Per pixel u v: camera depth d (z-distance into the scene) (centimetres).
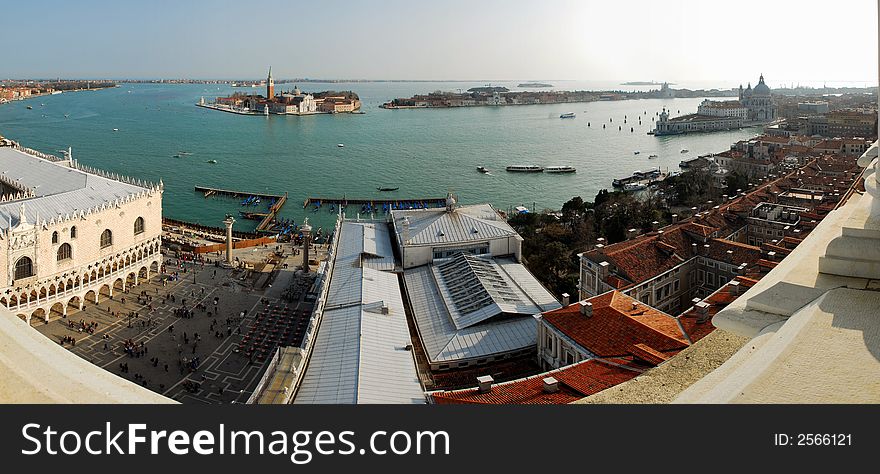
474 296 9519
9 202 12500
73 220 12400
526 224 17900
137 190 14712
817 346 1249
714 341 2033
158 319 12281
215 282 14488
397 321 8731
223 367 10306
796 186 18175
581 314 7475
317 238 19262
